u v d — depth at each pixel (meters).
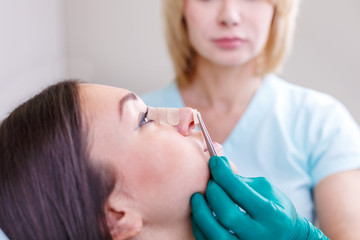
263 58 1.32
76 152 0.59
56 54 1.77
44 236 0.58
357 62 1.73
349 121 1.28
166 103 1.37
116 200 0.60
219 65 1.23
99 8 1.83
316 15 1.71
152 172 0.60
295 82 1.79
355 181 1.11
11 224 0.60
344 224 1.02
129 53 1.87
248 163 1.22
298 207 1.16
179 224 0.64
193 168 0.63
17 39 1.45
